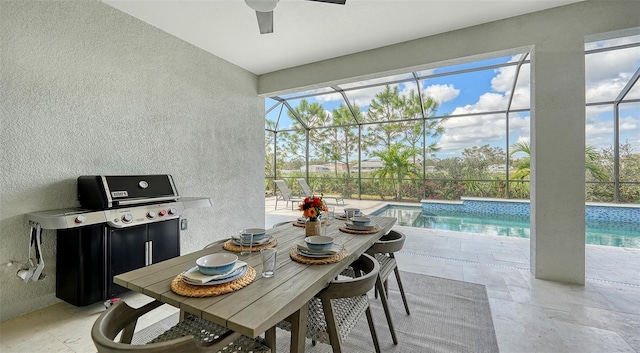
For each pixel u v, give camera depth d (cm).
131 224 237
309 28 316
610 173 642
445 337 190
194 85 355
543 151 281
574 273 272
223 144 398
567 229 273
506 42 297
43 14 225
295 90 440
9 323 208
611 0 258
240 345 121
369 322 167
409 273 306
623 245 455
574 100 270
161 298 108
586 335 190
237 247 173
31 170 220
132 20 288
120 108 278
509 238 453
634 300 238
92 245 220
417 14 289
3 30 205
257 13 210
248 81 443
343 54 386
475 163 798
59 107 235
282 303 102
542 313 219
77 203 245
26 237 218
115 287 232
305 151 981
